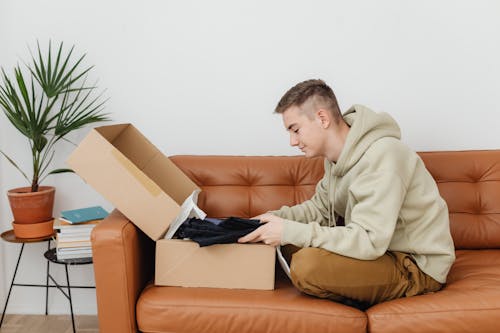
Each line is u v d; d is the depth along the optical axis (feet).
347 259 4.85
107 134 5.79
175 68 7.61
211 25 7.52
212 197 6.61
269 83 7.59
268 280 5.12
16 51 7.60
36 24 7.55
